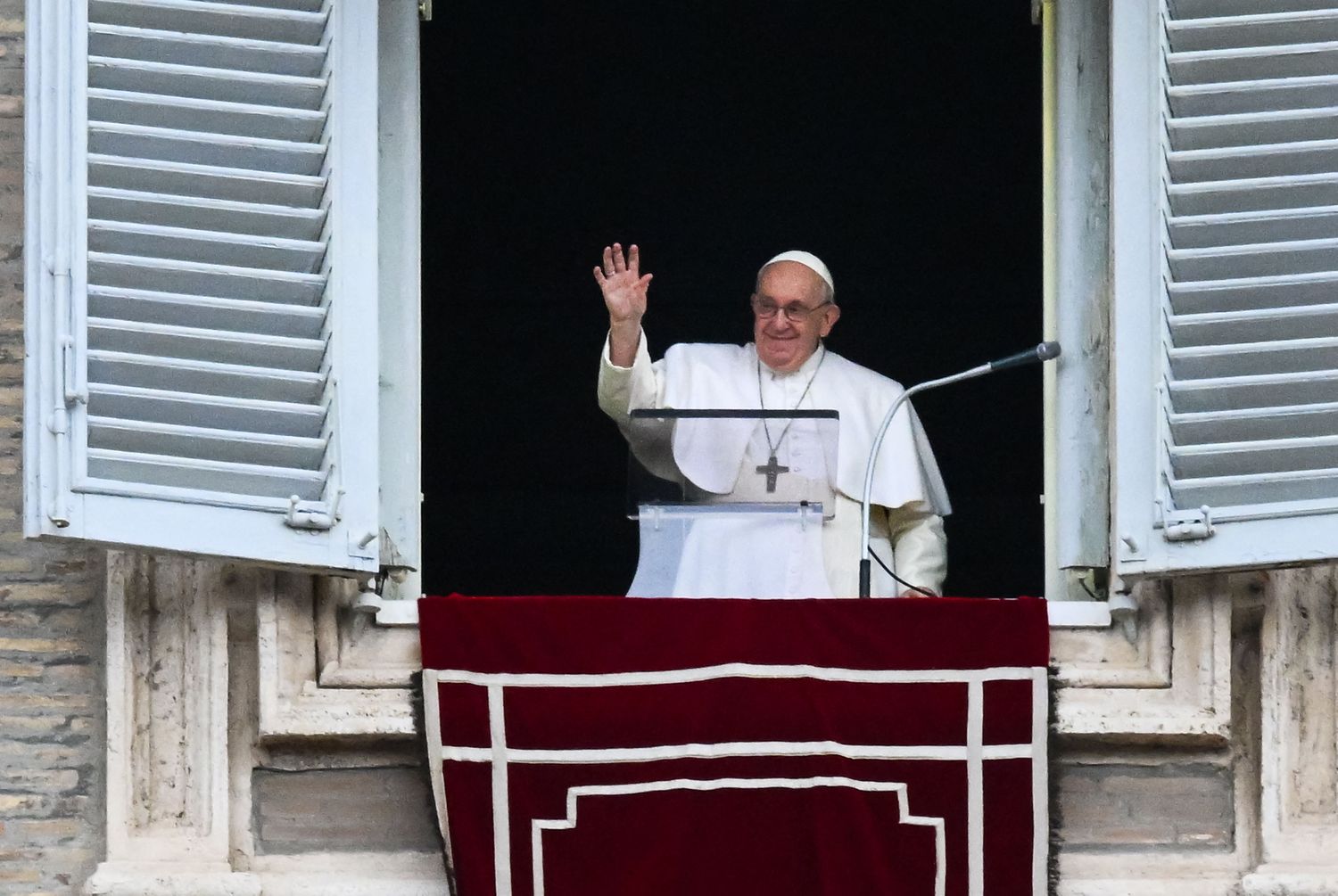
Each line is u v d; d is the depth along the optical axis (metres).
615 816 28.83
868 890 28.66
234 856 29.34
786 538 29.92
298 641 29.62
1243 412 29.45
